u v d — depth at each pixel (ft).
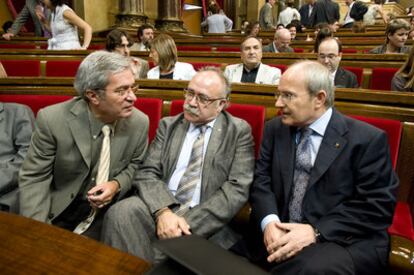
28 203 4.48
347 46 16.37
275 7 39.01
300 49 17.04
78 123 4.65
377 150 4.08
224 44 18.80
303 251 3.83
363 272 3.74
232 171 4.87
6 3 25.61
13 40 16.80
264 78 10.71
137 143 5.12
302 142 4.43
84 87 4.35
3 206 4.82
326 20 24.32
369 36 18.70
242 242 4.75
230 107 6.01
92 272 2.29
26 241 2.61
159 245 2.20
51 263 2.37
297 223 4.27
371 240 3.96
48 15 16.24
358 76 10.84
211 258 2.09
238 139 5.00
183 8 32.12
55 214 4.70
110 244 4.32
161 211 4.53
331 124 4.29
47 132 4.56
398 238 4.08
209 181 4.83
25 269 2.30
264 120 5.90
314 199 4.25
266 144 4.91
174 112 6.45
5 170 5.10
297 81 4.11
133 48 16.07
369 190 4.05
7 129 5.61
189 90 4.90
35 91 7.55
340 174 4.15
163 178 5.12
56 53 12.26
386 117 5.42
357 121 4.36
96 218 4.90
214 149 4.91
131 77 4.46
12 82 7.64
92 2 21.61
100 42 18.95
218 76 4.89
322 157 4.20
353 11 24.73
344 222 3.95
